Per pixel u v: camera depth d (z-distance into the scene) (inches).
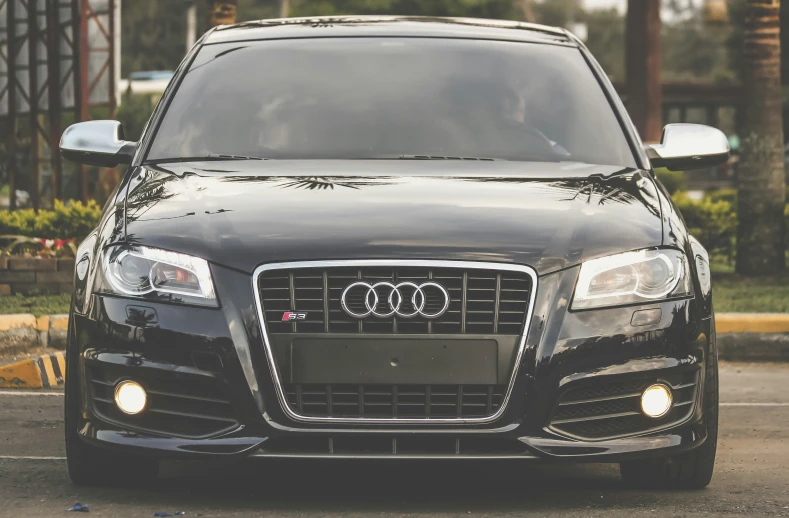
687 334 224.2
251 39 300.8
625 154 273.1
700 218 767.1
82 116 854.5
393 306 213.6
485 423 215.0
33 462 271.3
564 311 217.5
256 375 214.4
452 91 282.5
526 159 266.5
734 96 1866.4
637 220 232.1
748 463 280.7
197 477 255.3
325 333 214.4
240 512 222.5
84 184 842.2
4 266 541.6
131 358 219.5
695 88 1861.5
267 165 258.2
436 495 239.6
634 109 1321.4
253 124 274.7
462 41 298.0
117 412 222.4
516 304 216.4
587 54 303.1
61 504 228.8
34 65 906.1
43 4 896.9
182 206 233.3
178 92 286.2
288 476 256.5
